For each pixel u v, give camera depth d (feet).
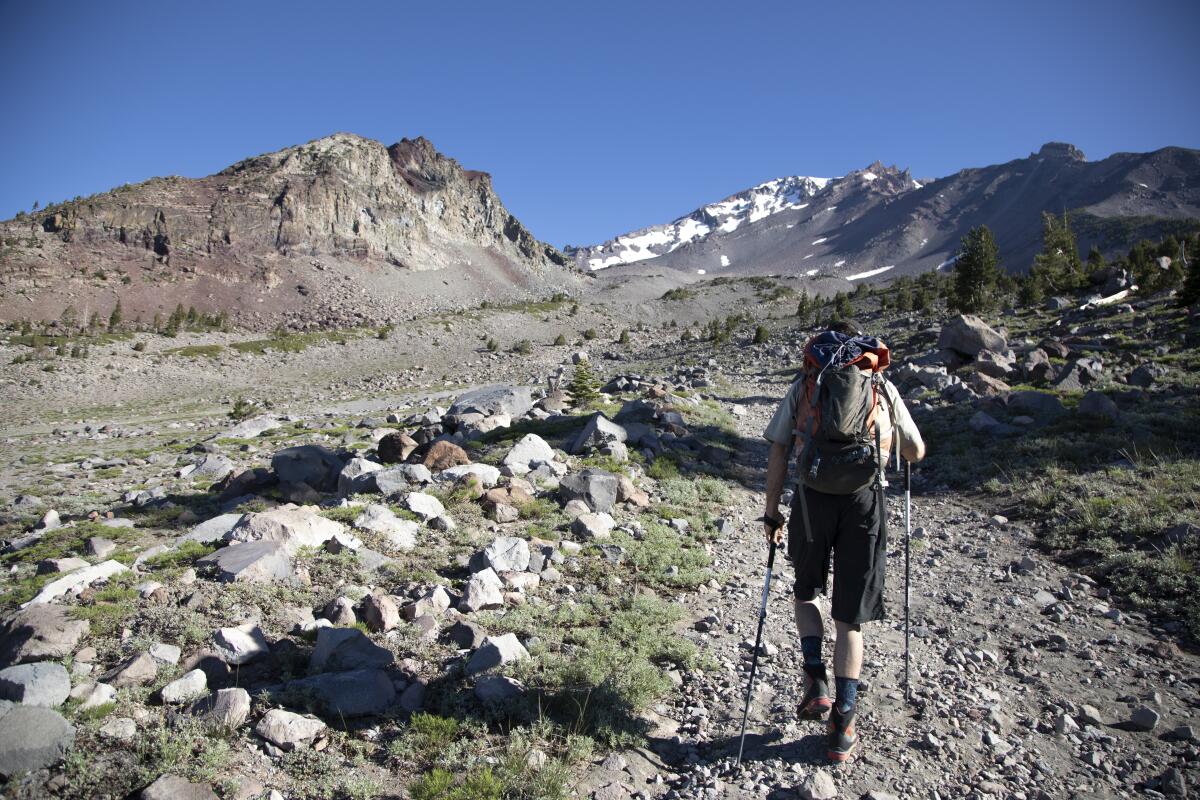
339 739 12.92
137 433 163.53
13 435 169.78
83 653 15.89
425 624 17.95
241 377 315.17
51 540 38.70
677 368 200.85
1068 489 35.22
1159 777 12.64
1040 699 15.79
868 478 12.23
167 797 10.52
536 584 22.11
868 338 13.09
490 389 89.04
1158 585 22.70
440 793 11.16
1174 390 60.08
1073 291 173.78
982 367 86.53
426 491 33.50
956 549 29.40
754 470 47.52
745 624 20.18
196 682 14.23
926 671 17.07
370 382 288.92
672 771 12.71
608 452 44.06
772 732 13.85
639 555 25.75
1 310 552.82
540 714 13.42
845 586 12.25
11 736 11.00
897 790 11.91
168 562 23.79
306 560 23.17
